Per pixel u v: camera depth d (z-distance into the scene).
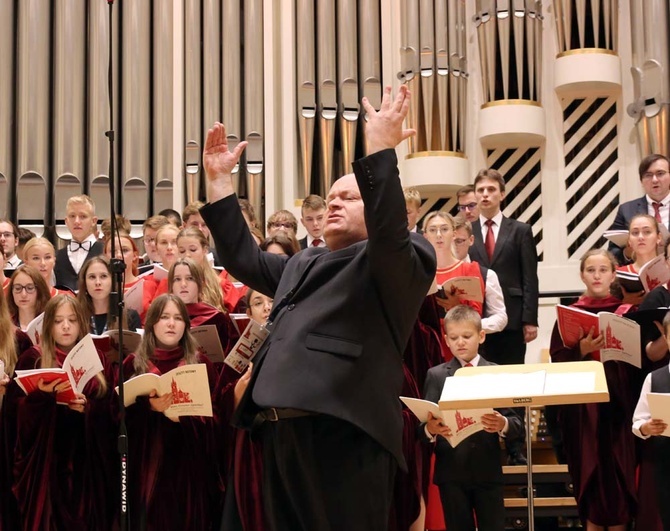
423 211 7.87
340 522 2.74
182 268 5.32
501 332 6.16
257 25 7.91
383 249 2.71
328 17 7.89
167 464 4.72
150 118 7.90
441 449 4.85
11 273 6.16
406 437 4.76
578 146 7.82
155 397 4.42
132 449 4.68
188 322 4.86
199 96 7.91
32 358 4.85
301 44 7.89
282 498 2.83
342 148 7.85
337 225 2.99
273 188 7.81
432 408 4.35
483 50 7.61
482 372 3.43
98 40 7.87
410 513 4.75
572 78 7.43
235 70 7.91
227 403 4.78
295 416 2.77
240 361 4.16
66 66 7.82
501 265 6.29
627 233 5.88
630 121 7.60
